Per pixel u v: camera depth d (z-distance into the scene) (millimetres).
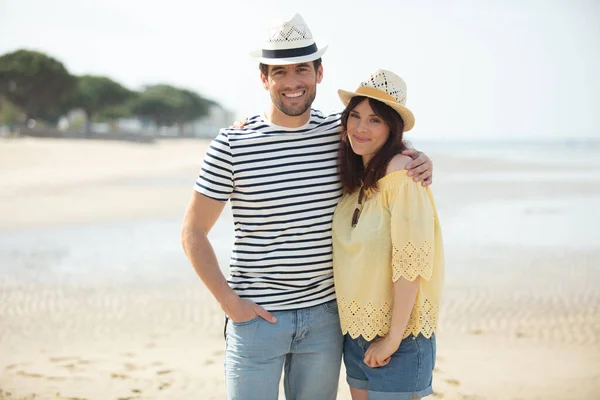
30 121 72625
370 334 3078
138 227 12391
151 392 4711
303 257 3125
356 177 3146
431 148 103250
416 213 2924
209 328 6309
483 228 12227
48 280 8195
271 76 3104
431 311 3090
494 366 5219
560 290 7703
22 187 19406
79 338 6004
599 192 19547
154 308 6980
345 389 4797
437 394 4617
